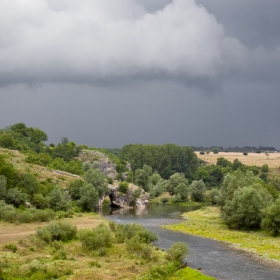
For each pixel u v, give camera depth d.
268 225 76.62
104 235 54.84
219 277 46.53
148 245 56.41
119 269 43.38
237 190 89.88
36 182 101.38
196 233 80.62
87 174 127.75
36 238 54.53
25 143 198.25
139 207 147.12
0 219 72.25
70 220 83.31
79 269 42.19
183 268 48.25
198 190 172.62
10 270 39.16
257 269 50.72
